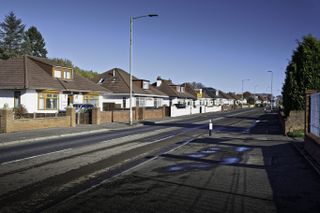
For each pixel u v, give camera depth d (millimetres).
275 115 57562
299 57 24312
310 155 13945
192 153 14617
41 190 8211
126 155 13891
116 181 9234
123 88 51562
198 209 6883
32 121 24625
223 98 121312
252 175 10172
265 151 15297
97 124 32031
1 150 15203
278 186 8836
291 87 24250
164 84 71875
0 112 22359
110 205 7078
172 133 24875
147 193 8047
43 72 37281
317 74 23594
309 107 15383
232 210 6844
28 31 85625
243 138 21109
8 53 75250
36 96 33594
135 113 42469
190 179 9570
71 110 28625
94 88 42188
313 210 6879
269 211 6805
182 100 75375
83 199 7488
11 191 8102
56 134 22000
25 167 11086
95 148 16031
